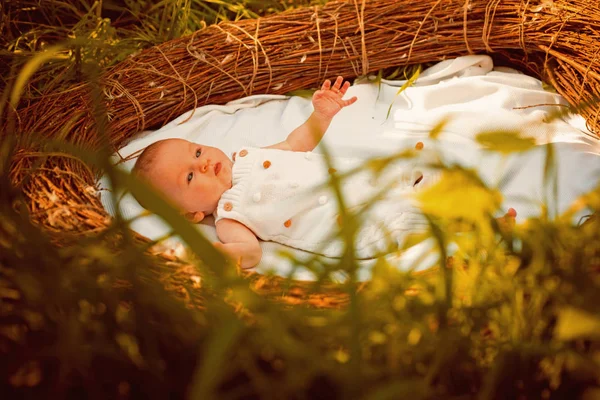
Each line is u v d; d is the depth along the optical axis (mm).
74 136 1844
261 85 2219
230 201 1771
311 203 1755
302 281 1316
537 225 1206
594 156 1777
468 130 1906
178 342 1134
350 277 1067
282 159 1819
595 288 1099
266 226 1749
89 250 1154
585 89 2029
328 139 1979
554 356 1099
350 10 2270
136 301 1128
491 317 1151
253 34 2234
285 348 1044
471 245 1246
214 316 1133
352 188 1740
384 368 1072
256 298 1086
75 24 2475
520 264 1205
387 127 2031
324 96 1932
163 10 2531
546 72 2162
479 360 1141
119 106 2035
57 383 1069
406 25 2229
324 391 1104
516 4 2207
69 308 1116
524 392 1121
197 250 950
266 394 1036
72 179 1672
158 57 2178
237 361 1062
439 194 1228
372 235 1678
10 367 1096
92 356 1102
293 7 2695
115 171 972
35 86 2195
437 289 1188
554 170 1420
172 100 2111
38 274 1120
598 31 2082
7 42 2299
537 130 1888
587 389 1105
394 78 2291
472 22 2207
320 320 1135
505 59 2322
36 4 2400
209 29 2250
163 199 946
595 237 1186
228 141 2037
